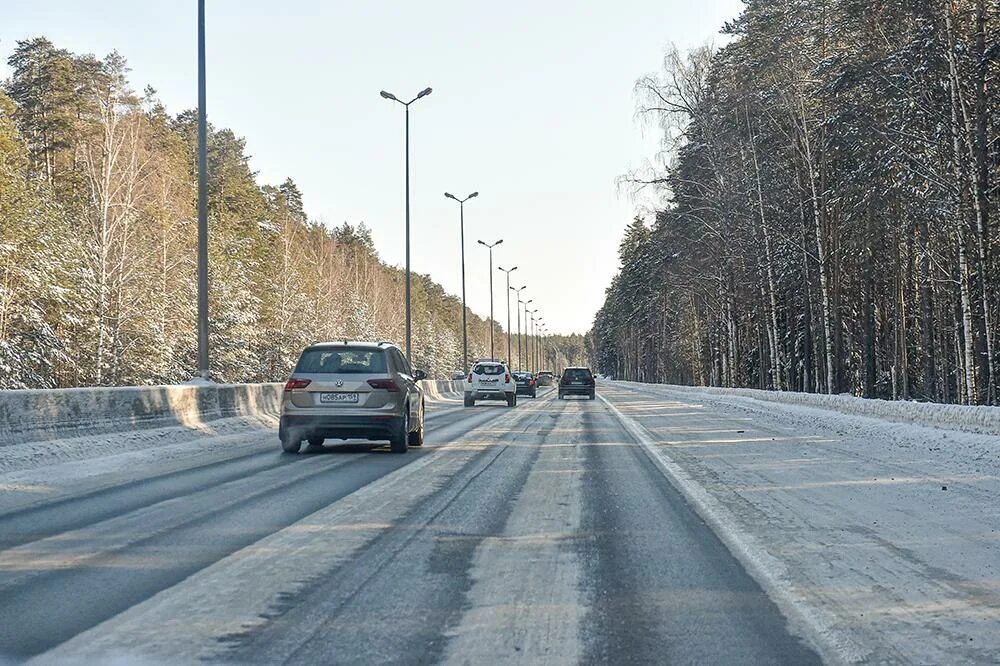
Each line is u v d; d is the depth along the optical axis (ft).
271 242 271.90
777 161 134.41
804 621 17.06
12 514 29.19
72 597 18.71
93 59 180.65
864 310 126.31
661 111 144.46
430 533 25.79
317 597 18.74
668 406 120.98
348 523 27.43
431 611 17.71
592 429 70.95
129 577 20.45
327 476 39.42
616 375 541.75
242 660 14.76
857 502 31.24
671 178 146.20
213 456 48.93
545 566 21.65
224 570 21.11
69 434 47.65
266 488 35.45
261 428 69.82
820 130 100.73
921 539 24.62
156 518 28.37
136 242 151.23
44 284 132.26
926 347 122.93
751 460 45.80
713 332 224.74
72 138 172.35
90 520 28.02
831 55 105.50
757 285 155.02
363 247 444.55
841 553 22.91
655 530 26.32
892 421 66.49
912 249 126.52
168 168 171.83
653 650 15.39
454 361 553.23
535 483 36.94
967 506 30.22
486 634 16.22
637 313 323.57
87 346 144.25
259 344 222.89
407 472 40.91
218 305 195.83
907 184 89.25
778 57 122.42
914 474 39.17
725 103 136.77
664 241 170.60
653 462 45.11
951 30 84.79
